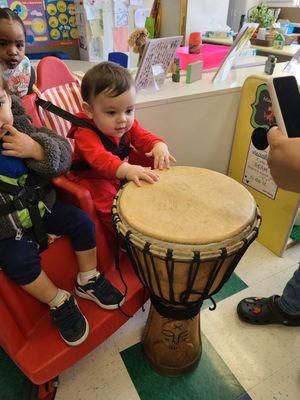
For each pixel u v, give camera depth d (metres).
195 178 0.84
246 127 1.39
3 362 0.97
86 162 0.96
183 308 0.81
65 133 1.14
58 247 0.86
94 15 2.04
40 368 0.76
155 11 2.20
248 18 2.33
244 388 0.91
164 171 0.88
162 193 0.77
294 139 0.53
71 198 0.90
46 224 0.87
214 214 0.69
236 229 0.65
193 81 1.43
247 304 1.11
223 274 0.74
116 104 0.88
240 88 1.37
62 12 2.13
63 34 2.21
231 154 1.55
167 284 0.72
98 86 0.86
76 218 0.86
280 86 0.59
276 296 1.11
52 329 0.85
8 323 0.75
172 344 0.89
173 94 1.25
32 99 1.01
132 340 1.04
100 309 0.90
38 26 2.10
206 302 1.17
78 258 0.89
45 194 0.84
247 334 1.07
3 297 0.75
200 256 0.61
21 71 1.45
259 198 1.44
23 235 0.80
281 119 0.58
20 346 0.80
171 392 0.90
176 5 2.04
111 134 0.95
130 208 0.71
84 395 0.89
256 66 1.74
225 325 1.09
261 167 1.37
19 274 0.74
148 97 1.21
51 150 0.80
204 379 0.93
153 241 0.63
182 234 0.63
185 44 2.13
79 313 0.84
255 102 1.30
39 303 0.85
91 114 0.94
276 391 0.90
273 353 1.01
